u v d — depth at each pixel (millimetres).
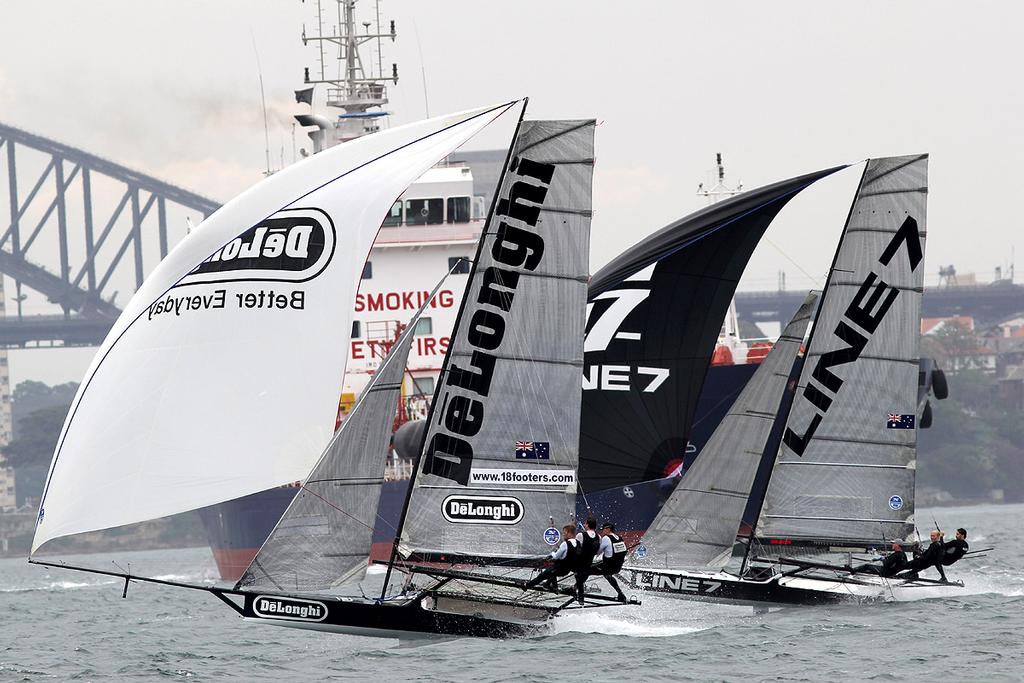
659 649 102062
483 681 89875
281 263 94812
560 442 101812
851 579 124875
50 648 122625
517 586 101000
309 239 95250
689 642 105375
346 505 96938
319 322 94562
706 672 92312
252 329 94000
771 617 119688
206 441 92500
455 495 101000
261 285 94375
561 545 99750
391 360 97812
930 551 124938
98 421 92812
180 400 92875
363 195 96375
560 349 102000
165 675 99125
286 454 93188
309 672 97500
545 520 101438
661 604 123062
